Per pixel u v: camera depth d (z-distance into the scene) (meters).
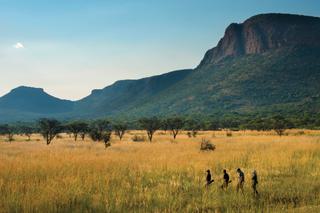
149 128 70.19
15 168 22.28
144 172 23.81
